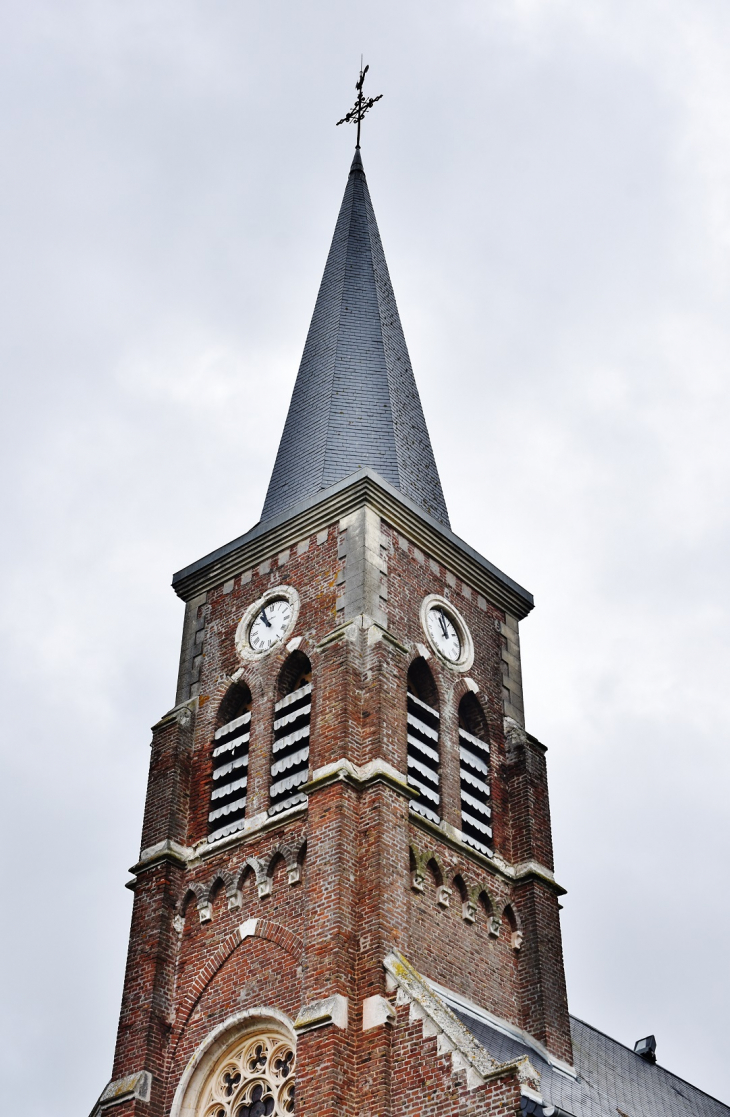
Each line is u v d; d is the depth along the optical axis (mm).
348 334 45844
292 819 33688
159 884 34844
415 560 38938
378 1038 28922
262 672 37500
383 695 34312
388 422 42781
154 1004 32906
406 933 31141
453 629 39250
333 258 49688
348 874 31344
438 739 36281
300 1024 29391
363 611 35969
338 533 38219
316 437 42719
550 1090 31172
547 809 37906
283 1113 30266
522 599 42094
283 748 35375
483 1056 27562
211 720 37875
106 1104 31906
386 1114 27984
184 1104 31719
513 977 34406
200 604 40969
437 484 43562
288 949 31844
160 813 36219
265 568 39750
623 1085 38594
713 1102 43594
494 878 35438
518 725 39094
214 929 33812
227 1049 32125
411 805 34156
